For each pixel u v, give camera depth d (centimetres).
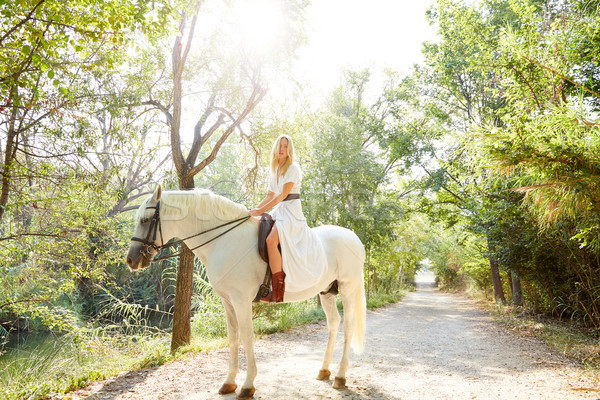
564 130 471
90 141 629
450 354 639
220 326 898
